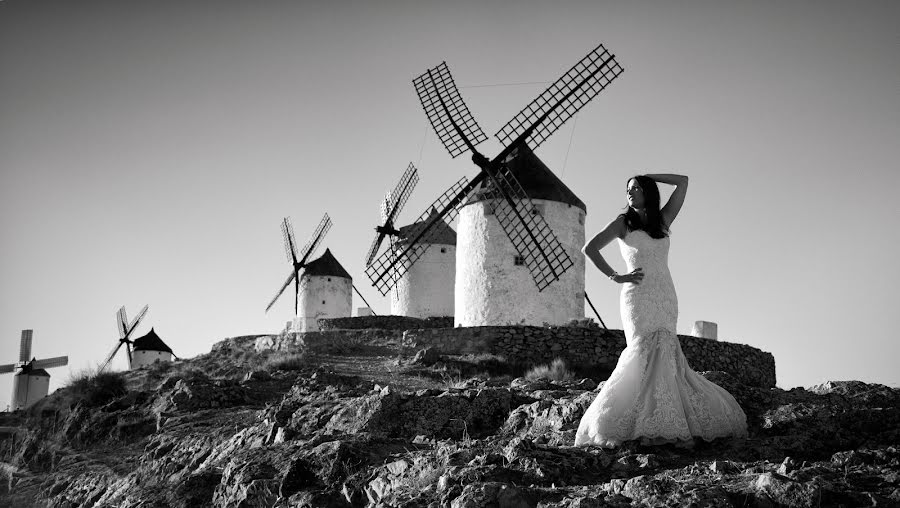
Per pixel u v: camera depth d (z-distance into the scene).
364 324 37.75
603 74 29.77
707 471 6.50
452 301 41.41
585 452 7.25
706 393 7.46
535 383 12.32
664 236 7.66
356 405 10.80
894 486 5.77
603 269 7.66
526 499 6.28
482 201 30.12
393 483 7.61
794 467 6.29
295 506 7.92
